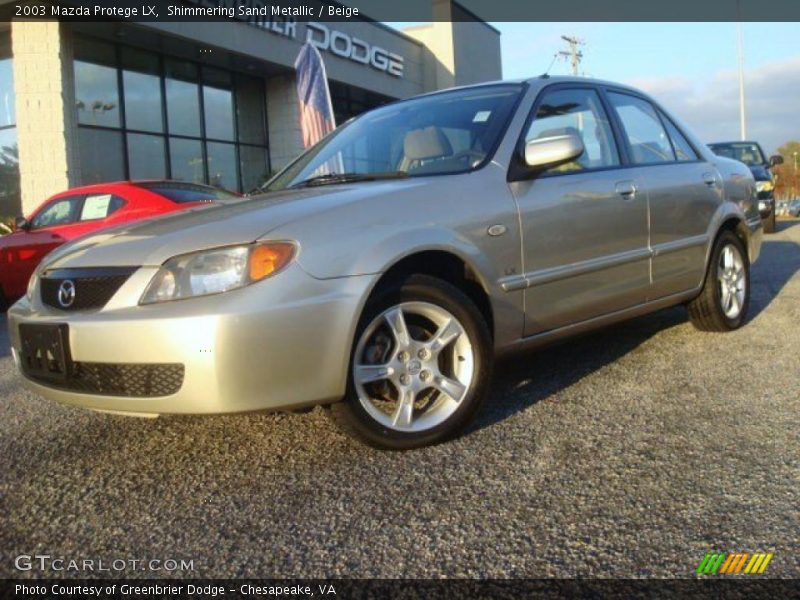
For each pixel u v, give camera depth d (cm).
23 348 297
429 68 2377
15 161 1424
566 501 248
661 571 204
